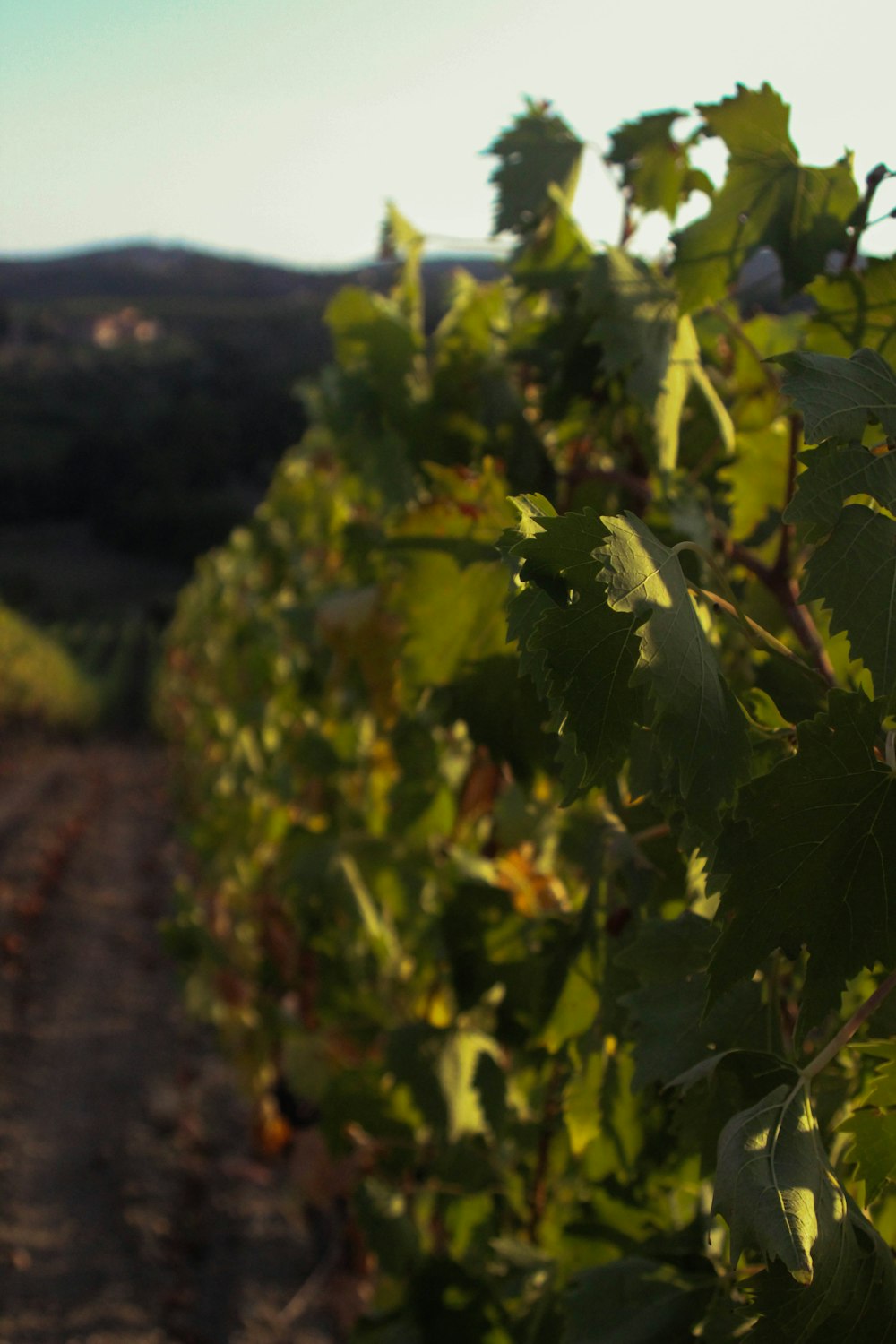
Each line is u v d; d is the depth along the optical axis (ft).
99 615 207.10
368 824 11.40
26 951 31.73
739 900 2.50
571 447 6.74
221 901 18.85
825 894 2.50
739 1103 3.39
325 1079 10.19
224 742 24.84
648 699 2.39
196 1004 18.90
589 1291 3.84
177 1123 20.83
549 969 5.50
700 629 2.58
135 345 338.13
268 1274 15.98
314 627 11.36
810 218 4.29
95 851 47.70
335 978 10.86
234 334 330.34
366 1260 14.16
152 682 107.45
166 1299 15.58
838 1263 2.38
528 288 6.24
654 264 5.65
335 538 13.84
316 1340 14.52
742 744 2.62
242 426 267.39
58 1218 17.72
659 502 5.04
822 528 2.59
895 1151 2.90
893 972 2.54
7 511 256.93
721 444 5.35
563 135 6.22
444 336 7.39
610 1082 4.75
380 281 8.07
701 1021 2.50
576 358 6.01
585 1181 5.49
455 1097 7.06
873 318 3.94
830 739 2.46
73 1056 24.38
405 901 8.84
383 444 7.07
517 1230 7.30
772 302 5.82
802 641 4.47
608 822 5.08
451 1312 6.86
